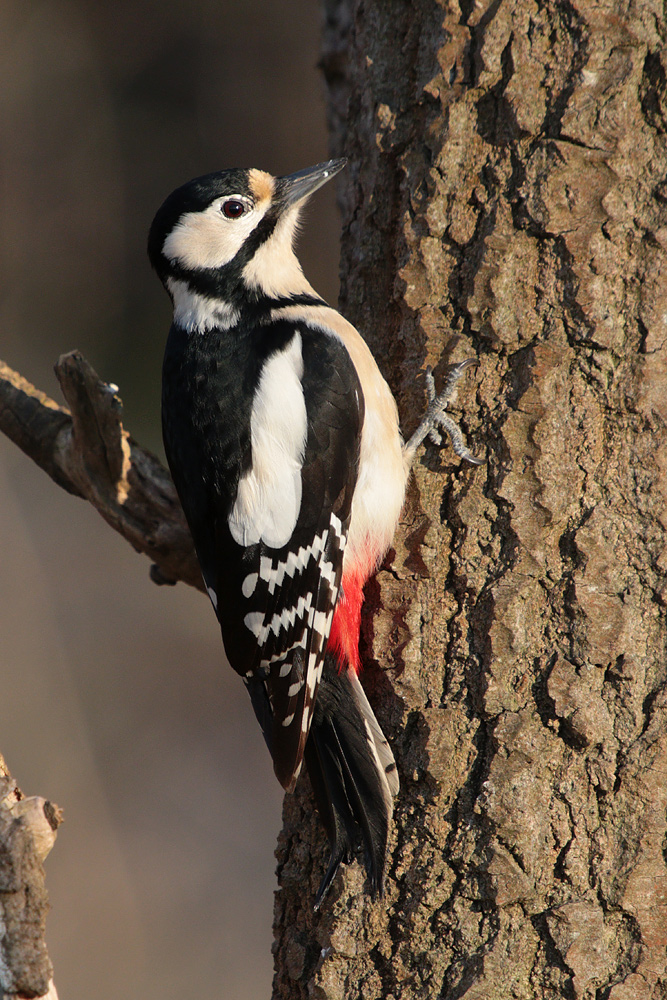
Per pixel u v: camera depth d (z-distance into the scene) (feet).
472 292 21.59
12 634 55.47
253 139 78.28
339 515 22.61
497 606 20.34
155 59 78.48
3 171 75.05
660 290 20.45
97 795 48.55
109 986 41.04
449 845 19.74
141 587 60.08
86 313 73.92
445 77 22.03
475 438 21.43
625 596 19.93
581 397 20.66
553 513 20.43
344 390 23.07
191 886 45.39
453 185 21.97
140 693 54.54
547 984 18.86
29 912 17.46
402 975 19.51
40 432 28.60
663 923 18.88
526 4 21.25
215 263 25.48
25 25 76.69
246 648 23.08
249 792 50.93
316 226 71.26
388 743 20.85
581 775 19.51
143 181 77.46
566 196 20.89
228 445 23.47
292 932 21.39
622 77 20.63
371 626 21.71
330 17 33.14
